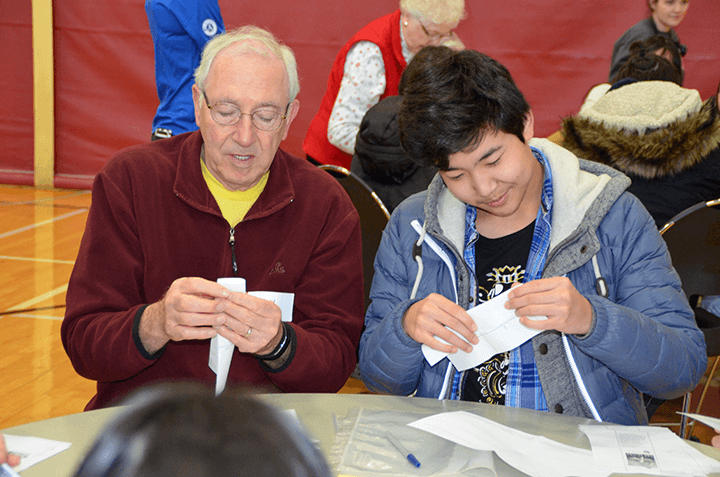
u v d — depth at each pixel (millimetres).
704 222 1869
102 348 1302
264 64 1391
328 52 6293
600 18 5797
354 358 1521
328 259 1539
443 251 1421
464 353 1183
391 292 1482
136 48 6574
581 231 1311
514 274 1391
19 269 4355
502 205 1292
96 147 6863
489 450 956
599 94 3178
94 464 181
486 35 6035
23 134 6965
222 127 1386
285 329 1322
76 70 6727
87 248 1433
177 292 1163
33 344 3184
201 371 1450
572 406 1291
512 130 1216
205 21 2686
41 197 6594
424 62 1229
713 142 1936
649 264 1333
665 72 2412
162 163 1505
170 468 174
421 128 1216
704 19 5555
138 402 198
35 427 989
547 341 1308
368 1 6148
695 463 942
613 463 935
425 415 1099
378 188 2303
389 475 876
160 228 1460
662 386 1221
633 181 2055
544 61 5969
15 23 6703
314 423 1049
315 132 3312
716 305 2051
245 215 1504
